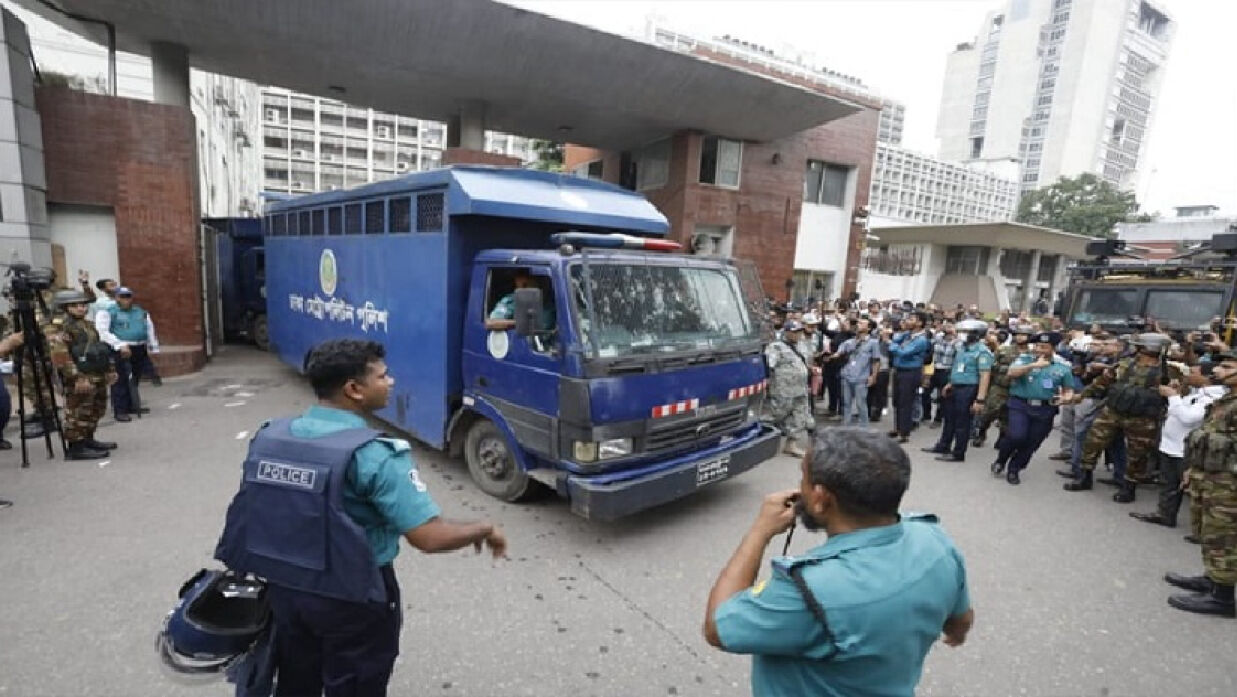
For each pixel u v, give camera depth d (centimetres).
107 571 374
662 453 450
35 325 544
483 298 499
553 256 436
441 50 1133
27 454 587
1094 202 4225
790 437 717
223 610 214
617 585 389
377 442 185
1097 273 1073
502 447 508
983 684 310
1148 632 366
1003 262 2589
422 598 363
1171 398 526
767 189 1700
